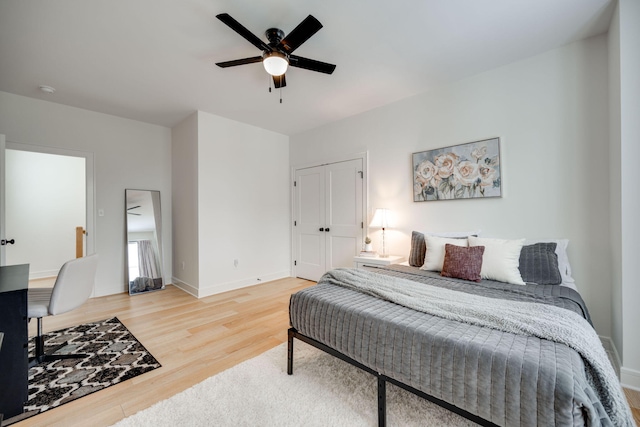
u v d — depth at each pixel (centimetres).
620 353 181
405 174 332
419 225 320
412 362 125
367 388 172
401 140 336
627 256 173
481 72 273
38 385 176
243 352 219
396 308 155
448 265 226
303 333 181
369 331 143
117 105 345
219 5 180
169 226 434
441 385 116
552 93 238
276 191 464
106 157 375
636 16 173
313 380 180
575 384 90
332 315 162
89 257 218
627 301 173
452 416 147
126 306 327
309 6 182
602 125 218
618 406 98
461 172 285
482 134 274
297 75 275
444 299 160
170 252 434
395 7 184
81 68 257
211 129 378
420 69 266
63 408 156
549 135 239
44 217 461
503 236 262
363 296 179
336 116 391
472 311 138
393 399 162
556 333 114
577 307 159
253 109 363
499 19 198
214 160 381
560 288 191
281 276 470
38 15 186
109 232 378
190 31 206
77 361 204
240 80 282
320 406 155
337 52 237
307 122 415
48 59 242
